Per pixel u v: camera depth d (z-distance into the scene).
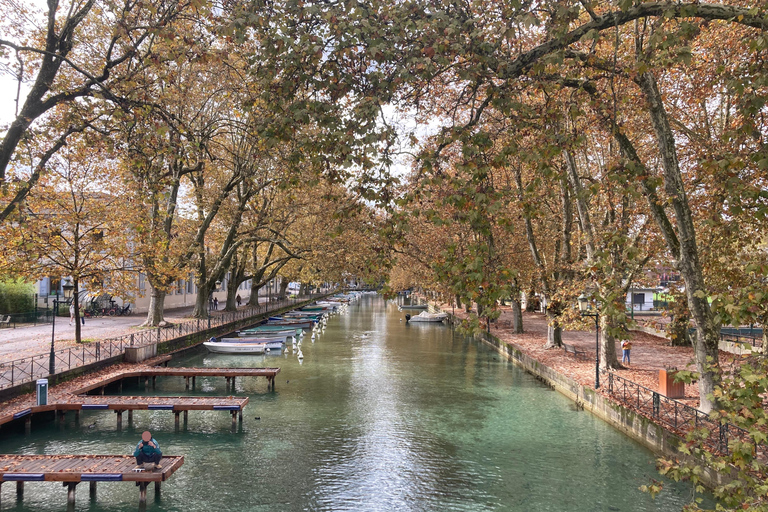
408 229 7.36
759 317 6.60
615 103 9.02
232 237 42.12
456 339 43.94
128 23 12.95
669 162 12.75
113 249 27.11
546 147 7.89
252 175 26.23
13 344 27.97
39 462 12.83
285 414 19.83
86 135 14.43
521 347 32.19
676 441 13.90
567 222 27.78
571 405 21.09
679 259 13.26
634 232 21.86
